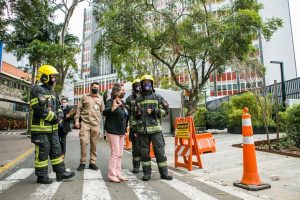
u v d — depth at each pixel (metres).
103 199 4.02
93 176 5.71
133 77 28.12
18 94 39.50
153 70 26.73
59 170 5.21
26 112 46.53
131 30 15.04
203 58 15.52
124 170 6.64
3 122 35.56
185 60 17.42
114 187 4.77
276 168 6.32
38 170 4.99
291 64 45.28
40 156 4.98
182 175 6.00
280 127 11.15
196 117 25.38
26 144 14.10
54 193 4.33
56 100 5.27
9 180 5.35
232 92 44.19
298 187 4.72
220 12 16.72
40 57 19.91
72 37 23.44
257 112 16.73
